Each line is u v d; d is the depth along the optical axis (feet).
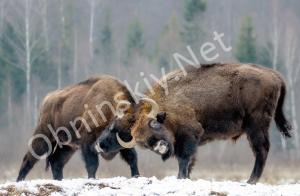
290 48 491.72
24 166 172.24
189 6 492.95
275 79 150.20
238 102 149.59
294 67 487.61
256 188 120.78
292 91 426.10
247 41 472.03
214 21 568.00
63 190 119.55
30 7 425.69
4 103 417.49
